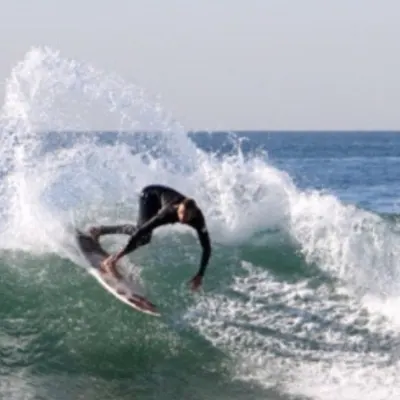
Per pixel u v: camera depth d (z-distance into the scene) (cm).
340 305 3906
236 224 4534
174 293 3894
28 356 3388
